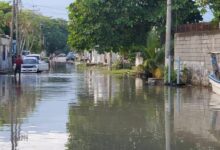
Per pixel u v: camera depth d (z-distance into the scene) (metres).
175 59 42.62
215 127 18.61
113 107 24.92
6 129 17.94
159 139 16.11
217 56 36.28
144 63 52.19
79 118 20.92
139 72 54.03
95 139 16.05
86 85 40.97
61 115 21.81
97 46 55.50
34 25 137.25
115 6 52.06
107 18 52.72
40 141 15.58
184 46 41.91
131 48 56.75
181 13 50.59
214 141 15.80
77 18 54.72
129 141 15.72
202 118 21.00
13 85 40.50
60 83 43.59
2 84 41.69
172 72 40.44
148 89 36.53
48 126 18.67
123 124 19.33
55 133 17.12
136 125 19.12
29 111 23.14
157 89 36.50
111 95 31.52
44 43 173.00
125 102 27.28
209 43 38.28
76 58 171.62
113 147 14.70
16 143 15.23
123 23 52.16
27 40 124.38
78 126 18.73
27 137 16.31
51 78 51.91
